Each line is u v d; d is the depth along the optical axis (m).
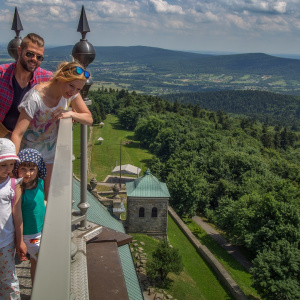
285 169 98.38
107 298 6.50
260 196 59.81
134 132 149.12
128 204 44.06
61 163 3.90
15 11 13.84
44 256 2.62
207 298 38.75
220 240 60.81
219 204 65.38
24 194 4.98
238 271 50.22
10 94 6.14
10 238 4.65
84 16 7.31
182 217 70.81
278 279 39.25
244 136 152.75
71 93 5.45
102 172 95.56
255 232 53.94
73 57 7.18
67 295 2.29
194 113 190.50
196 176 69.25
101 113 170.38
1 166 4.33
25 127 5.35
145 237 44.44
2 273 4.70
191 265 45.00
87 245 8.27
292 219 52.12
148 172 45.47
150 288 36.25
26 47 5.83
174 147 112.50
